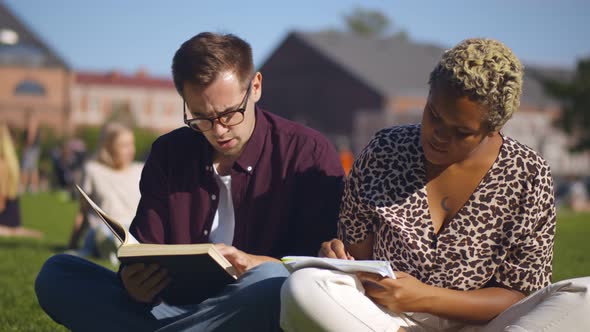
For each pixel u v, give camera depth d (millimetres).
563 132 34969
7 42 50750
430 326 2570
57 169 21453
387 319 2281
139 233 2914
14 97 52000
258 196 2924
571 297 2195
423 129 2400
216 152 2959
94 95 58250
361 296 2295
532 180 2488
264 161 2934
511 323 2305
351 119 47156
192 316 2520
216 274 2535
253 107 2900
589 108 34156
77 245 6973
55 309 2844
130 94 59031
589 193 25438
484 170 2506
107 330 2771
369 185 2613
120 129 6699
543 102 44281
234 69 2715
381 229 2607
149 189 2969
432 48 52406
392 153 2605
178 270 2572
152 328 2719
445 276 2525
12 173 9148
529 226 2490
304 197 2939
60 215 12602
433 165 2547
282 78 52188
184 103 2863
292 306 2246
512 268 2521
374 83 46156
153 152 3012
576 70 35250
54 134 31562
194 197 2947
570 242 7289
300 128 3018
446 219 2551
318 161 2957
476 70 2207
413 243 2527
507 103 2246
